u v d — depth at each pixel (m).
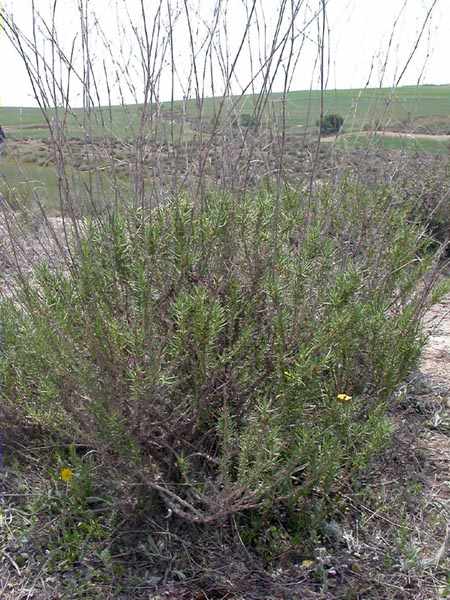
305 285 2.53
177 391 2.51
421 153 6.19
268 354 2.57
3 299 2.87
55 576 2.45
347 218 3.16
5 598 2.36
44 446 2.88
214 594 2.39
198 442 2.60
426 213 5.62
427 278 3.34
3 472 2.87
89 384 2.34
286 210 2.84
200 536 2.59
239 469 2.27
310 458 2.42
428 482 3.04
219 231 2.50
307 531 2.60
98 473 2.64
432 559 2.54
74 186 2.64
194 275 2.54
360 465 2.50
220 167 2.71
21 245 2.90
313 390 2.43
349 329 2.56
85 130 2.58
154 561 2.52
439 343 4.55
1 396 2.77
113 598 2.37
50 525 2.62
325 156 3.29
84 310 2.44
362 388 2.84
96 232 2.56
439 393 3.78
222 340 2.59
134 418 2.38
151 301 2.39
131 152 2.61
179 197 2.52
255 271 2.55
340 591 2.41
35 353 2.42
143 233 2.49
